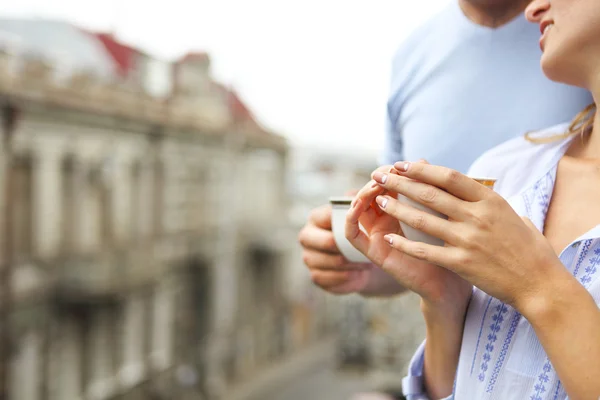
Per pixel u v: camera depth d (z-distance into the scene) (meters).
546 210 0.87
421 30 1.48
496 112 1.32
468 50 1.36
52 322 13.09
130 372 15.77
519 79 1.30
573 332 0.69
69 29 17.16
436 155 1.40
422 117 1.43
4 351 11.70
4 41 12.25
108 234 14.93
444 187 0.76
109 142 14.73
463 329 0.91
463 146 1.35
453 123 1.37
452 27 1.39
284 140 26.45
